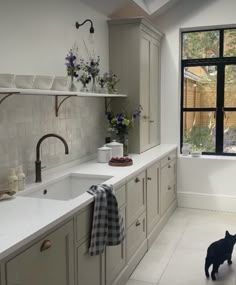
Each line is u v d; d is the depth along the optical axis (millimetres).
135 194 3125
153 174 3701
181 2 4625
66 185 2947
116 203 2352
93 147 3781
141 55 4062
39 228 1649
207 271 2932
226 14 4469
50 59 2965
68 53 3248
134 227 3119
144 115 4234
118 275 2752
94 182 2926
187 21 4633
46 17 2889
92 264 2289
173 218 4426
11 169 2387
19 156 2561
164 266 3162
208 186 4730
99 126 3916
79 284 2105
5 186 2395
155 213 3816
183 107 5020
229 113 4824
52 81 2486
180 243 3645
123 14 4293
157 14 4629
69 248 1964
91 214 2234
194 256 3340
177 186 4875
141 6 4180
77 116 3422
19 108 2543
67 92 2609
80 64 3471
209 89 4879
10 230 1625
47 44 2916
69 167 3250
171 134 4871
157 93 4727
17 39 2549
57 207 1986
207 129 4949
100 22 3900
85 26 3559
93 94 3168
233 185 4613
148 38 4273
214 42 4766
